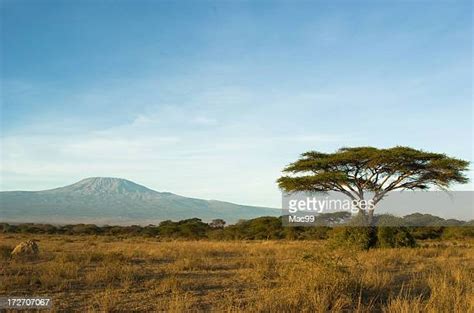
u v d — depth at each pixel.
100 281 13.02
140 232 72.25
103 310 9.51
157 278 14.01
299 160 32.69
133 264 18.11
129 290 11.79
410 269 16.47
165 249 26.52
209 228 71.62
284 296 9.73
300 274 11.55
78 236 58.09
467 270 14.79
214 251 25.16
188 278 14.09
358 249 24.67
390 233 27.81
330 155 32.47
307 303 9.25
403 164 30.00
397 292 11.39
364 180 31.25
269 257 20.09
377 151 29.81
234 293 11.41
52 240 41.94
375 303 10.17
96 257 19.56
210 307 9.87
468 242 42.19
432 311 8.45
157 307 9.76
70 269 14.59
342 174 29.94
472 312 8.59
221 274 15.25
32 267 15.63
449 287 10.80
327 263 11.42
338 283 10.51
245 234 57.28
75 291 11.61
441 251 25.28
